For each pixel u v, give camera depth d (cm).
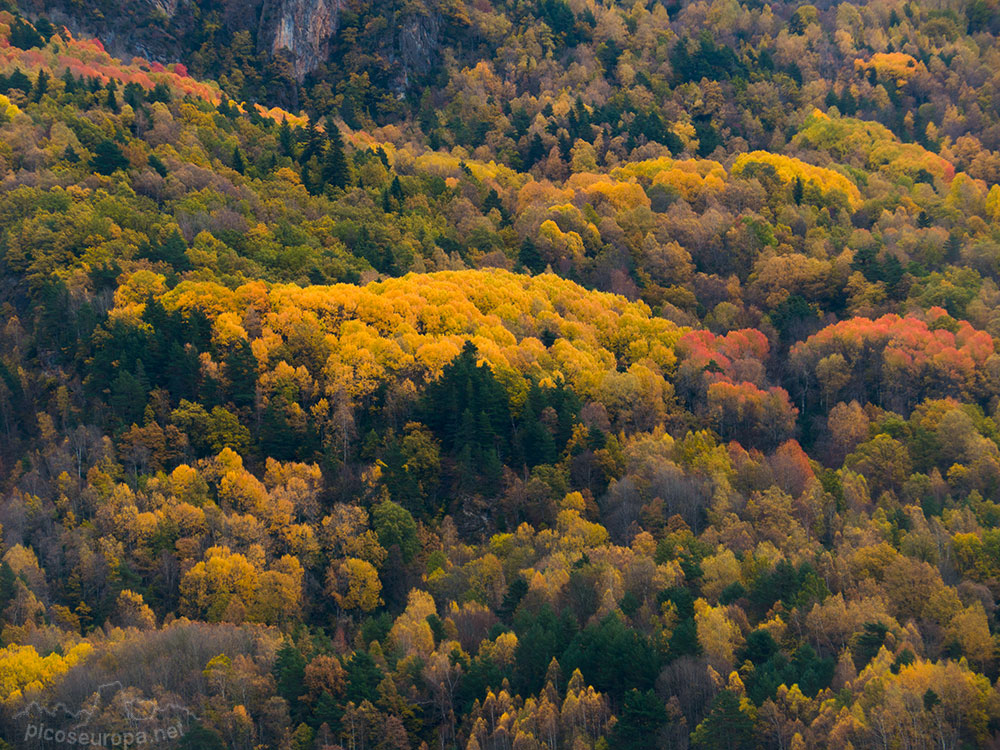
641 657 19550
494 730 18612
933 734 17725
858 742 17650
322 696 19075
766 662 19412
